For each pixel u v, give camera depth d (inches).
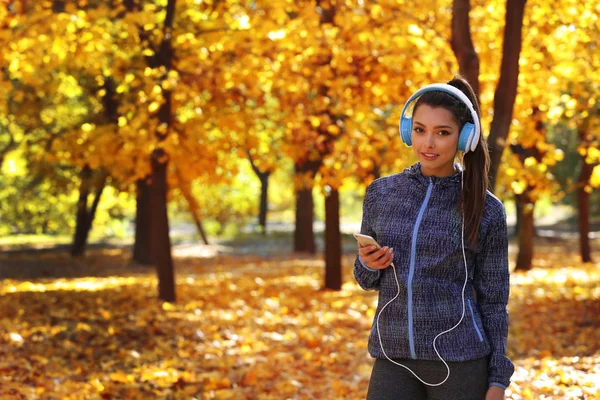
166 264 492.1
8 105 605.9
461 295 107.3
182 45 451.2
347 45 385.7
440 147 106.7
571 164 1247.5
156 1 518.9
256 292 556.1
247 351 330.0
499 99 296.5
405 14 364.2
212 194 1171.3
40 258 963.3
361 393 249.8
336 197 575.2
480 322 108.4
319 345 343.3
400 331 108.2
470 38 299.9
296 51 407.8
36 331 345.1
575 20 379.6
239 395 252.8
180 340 351.9
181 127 459.5
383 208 110.8
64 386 255.0
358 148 441.1
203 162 455.5
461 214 106.0
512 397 206.5
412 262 107.2
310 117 434.6
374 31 374.3
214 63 431.5
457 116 106.6
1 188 1179.3
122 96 562.9
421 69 383.2
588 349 310.7
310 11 392.2
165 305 462.0
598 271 716.0
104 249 1205.7
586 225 871.7
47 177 869.8
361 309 457.1
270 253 1116.5
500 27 398.6
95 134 452.4
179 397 252.2
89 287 582.2
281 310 463.5
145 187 906.7
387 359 111.3
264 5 390.6
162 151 462.3
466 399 106.9
